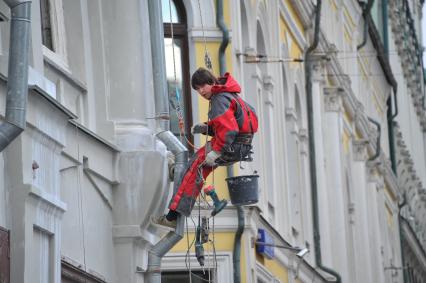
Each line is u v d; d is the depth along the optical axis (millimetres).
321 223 59500
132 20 28297
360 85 80500
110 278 27438
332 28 69062
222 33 42625
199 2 39625
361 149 75000
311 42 59000
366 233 74375
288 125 54438
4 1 21891
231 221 41531
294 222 54594
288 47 53969
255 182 28812
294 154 55000
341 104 66750
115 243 27688
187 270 41125
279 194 50406
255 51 46625
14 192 22438
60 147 24000
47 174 23453
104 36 28156
